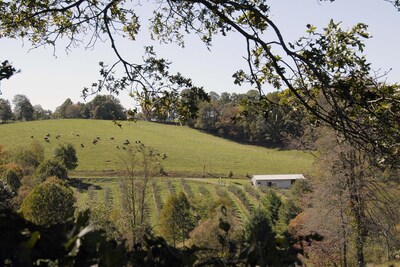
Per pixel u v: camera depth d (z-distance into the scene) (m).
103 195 58.88
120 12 7.70
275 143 105.00
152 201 55.72
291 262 2.45
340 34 5.20
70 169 74.06
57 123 111.44
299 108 6.02
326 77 5.05
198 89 6.73
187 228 36.12
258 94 6.27
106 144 92.94
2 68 3.25
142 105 6.88
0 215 2.16
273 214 42.72
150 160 37.22
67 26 7.46
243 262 2.22
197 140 105.00
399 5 4.86
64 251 2.03
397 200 21.23
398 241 21.73
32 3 7.06
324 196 22.00
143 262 2.28
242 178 78.94
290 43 5.11
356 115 5.26
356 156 20.14
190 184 69.94
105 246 2.10
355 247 22.33
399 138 4.97
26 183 49.25
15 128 102.00
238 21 6.12
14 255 1.92
